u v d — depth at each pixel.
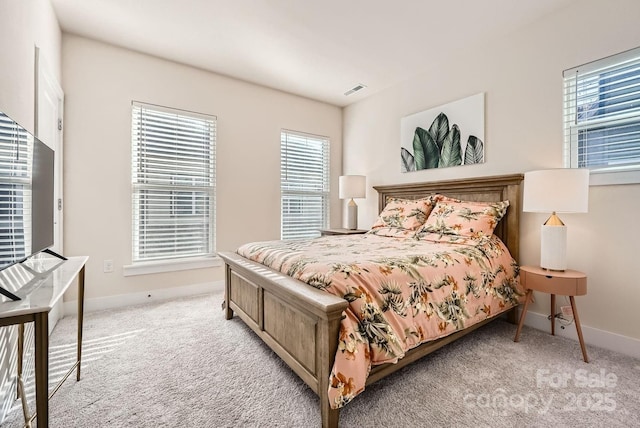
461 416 1.37
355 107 4.30
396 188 3.59
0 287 0.93
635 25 1.95
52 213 1.60
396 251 2.06
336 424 1.26
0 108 1.36
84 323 2.43
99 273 2.77
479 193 2.79
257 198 3.72
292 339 1.56
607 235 2.07
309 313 1.41
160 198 3.09
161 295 3.07
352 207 4.00
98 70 2.74
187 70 3.21
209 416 1.37
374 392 1.54
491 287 2.11
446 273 1.85
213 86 3.38
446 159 3.11
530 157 2.47
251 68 3.28
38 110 1.90
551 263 2.06
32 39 1.80
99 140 2.75
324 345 1.28
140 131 2.97
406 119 3.54
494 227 2.45
